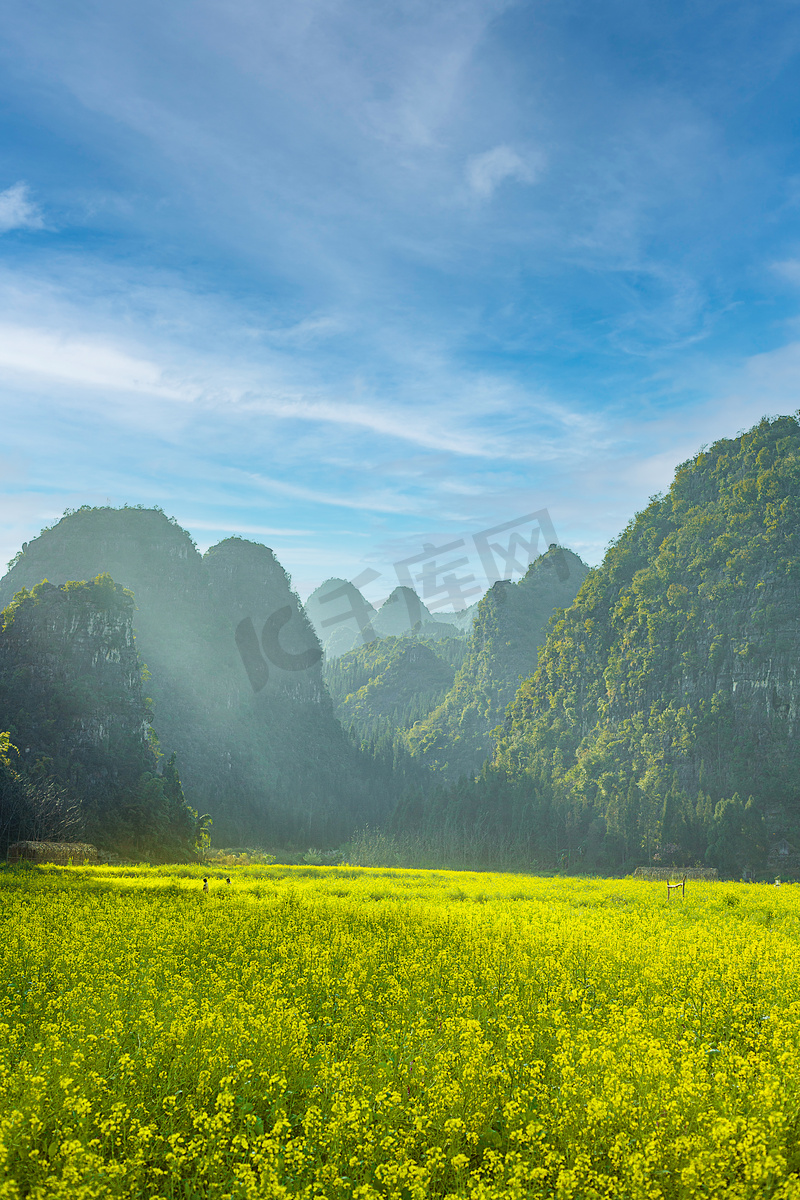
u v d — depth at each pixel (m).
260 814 172.88
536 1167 6.16
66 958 13.07
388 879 44.91
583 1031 8.77
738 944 14.98
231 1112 7.03
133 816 113.25
